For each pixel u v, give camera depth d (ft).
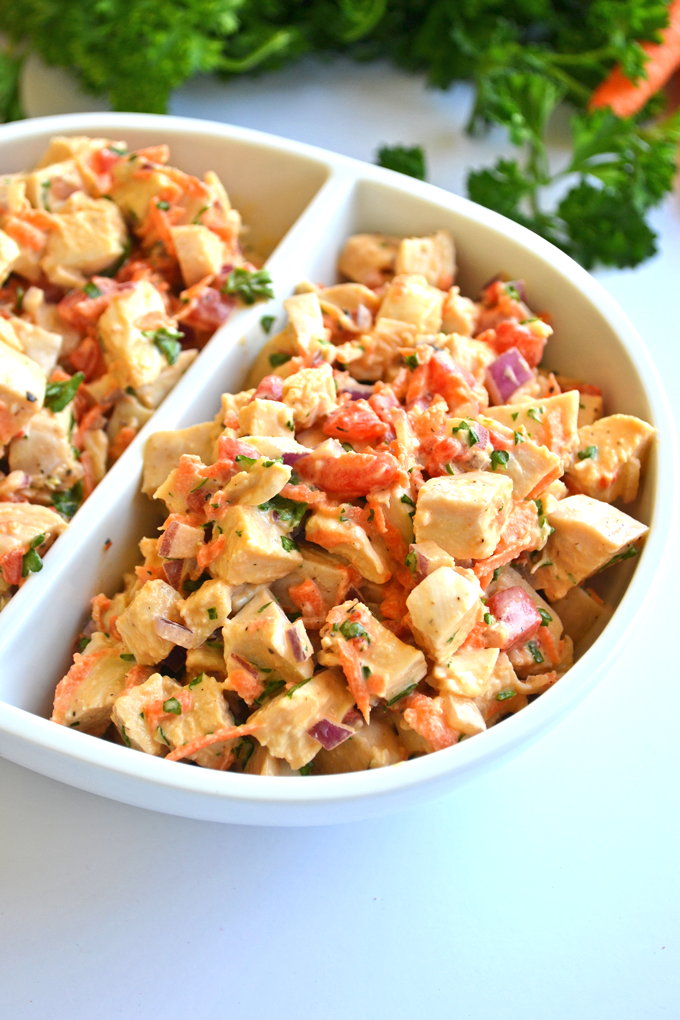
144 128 1.21
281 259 1.15
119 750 0.92
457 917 0.99
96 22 1.27
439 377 1.08
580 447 1.05
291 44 1.38
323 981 0.97
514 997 0.97
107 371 1.14
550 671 1.01
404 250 1.16
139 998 0.97
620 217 1.23
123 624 1.00
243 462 0.99
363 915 0.99
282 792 0.90
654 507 1.01
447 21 1.35
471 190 1.26
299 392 1.04
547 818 1.03
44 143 1.21
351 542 0.98
